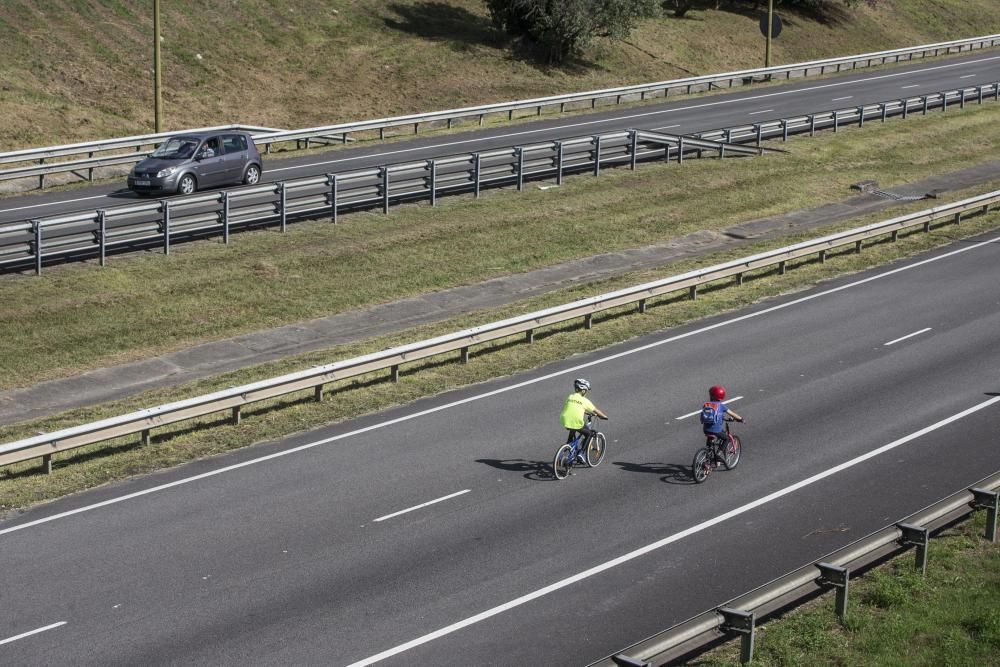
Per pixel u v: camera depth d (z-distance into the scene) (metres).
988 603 12.59
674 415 19.17
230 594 13.02
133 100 46.91
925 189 38.38
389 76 54.41
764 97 52.09
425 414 19.56
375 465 17.17
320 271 27.42
